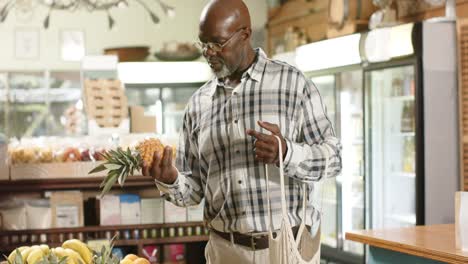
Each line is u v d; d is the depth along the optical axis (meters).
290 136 2.74
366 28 7.11
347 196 7.08
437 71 5.71
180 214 6.19
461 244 3.22
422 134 5.69
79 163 6.03
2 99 9.78
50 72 9.91
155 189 6.39
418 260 3.47
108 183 2.44
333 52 6.77
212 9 2.61
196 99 2.94
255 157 2.68
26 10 9.85
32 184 5.93
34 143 6.35
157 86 8.97
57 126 9.88
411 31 5.71
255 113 2.74
